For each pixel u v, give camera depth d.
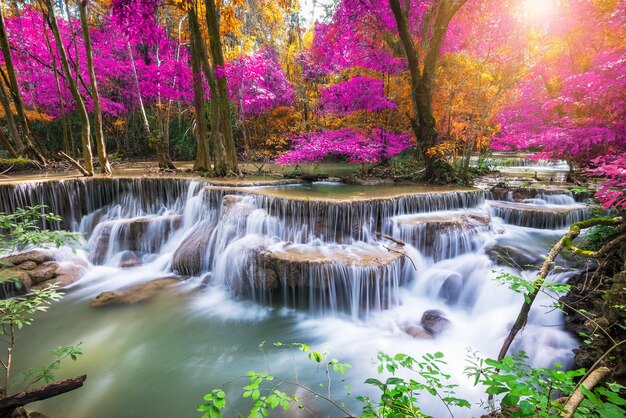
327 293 5.23
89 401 3.65
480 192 8.00
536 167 13.97
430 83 9.32
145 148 17.39
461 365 4.06
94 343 4.68
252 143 17.88
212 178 9.44
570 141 5.36
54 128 17.03
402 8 11.16
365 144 10.31
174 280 6.67
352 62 12.50
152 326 5.10
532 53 8.80
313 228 6.43
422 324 4.93
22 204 7.95
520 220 7.17
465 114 11.32
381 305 5.30
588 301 3.90
